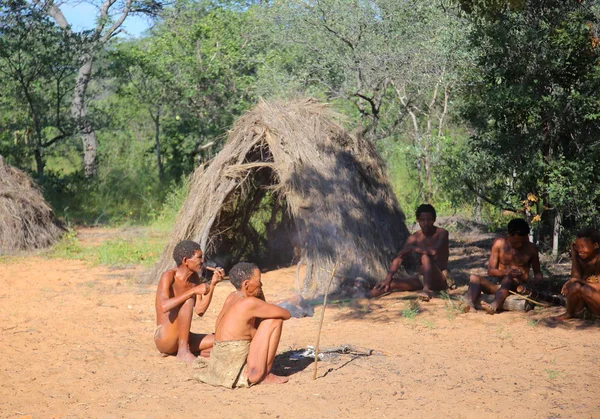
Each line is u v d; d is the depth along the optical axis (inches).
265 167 435.8
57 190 765.9
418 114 717.3
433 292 358.9
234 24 836.0
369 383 220.5
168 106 884.6
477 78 442.9
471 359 244.5
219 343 221.9
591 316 294.0
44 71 771.4
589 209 405.4
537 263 327.0
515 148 409.1
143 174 866.8
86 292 376.2
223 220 431.2
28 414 198.8
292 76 706.2
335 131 415.2
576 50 393.1
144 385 223.5
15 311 331.9
